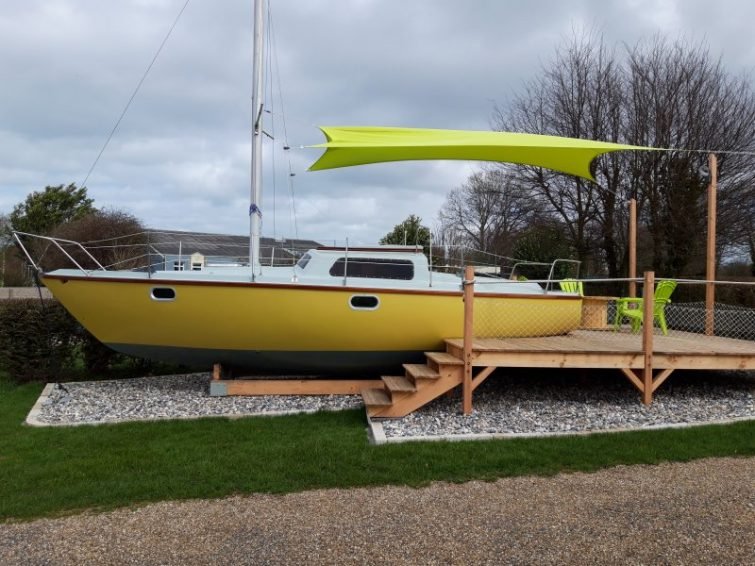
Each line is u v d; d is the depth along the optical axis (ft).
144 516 12.75
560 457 16.26
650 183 61.93
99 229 79.92
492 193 91.61
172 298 23.68
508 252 87.81
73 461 16.63
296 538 11.51
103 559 10.79
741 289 46.65
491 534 11.54
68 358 31.68
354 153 24.77
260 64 26.89
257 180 26.68
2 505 13.41
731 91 60.75
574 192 68.64
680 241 59.93
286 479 14.88
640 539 11.19
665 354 22.33
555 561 10.41
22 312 29.66
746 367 22.70
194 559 10.72
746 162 59.16
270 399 24.86
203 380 29.07
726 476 14.69
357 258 26.05
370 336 25.07
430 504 13.19
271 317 24.08
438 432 19.10
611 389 25.53
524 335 27.02
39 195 128.36
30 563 10.69
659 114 60.18
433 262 30.94
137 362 32.24
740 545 10.89
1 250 121.39
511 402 23.40
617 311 31.81
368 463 15.98
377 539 11.41
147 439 18.93
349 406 23.57
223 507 13.21
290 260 31.22
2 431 20.26
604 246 67.00
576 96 67.26
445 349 25.52
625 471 15.25
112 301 23.80
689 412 21.34
